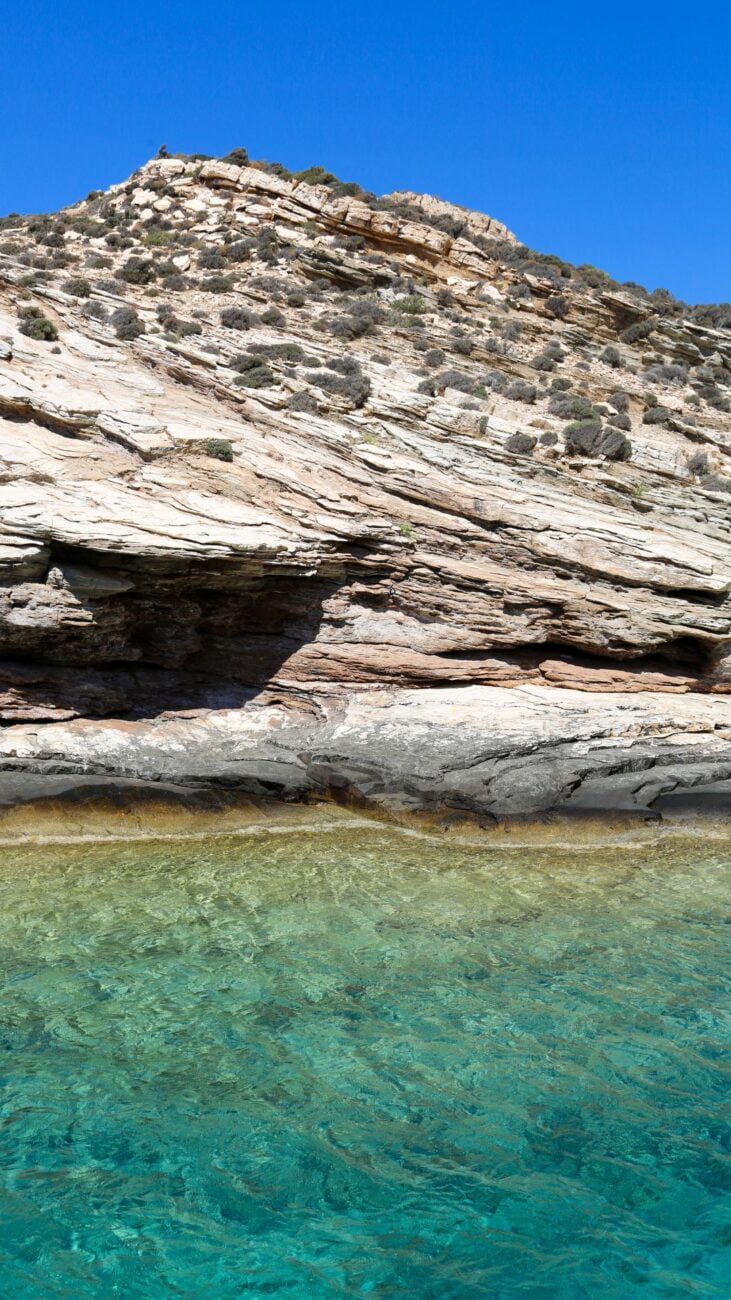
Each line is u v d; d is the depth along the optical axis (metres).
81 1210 9.20
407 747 24.92
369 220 51.62
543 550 27.69
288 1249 8.77
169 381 32.22
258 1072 11.62
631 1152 10.29
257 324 41.25
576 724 25.77
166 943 15.39
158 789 22.72
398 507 27.84
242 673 26.91
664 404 43.38
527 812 23.20
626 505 31.95
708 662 28.42
